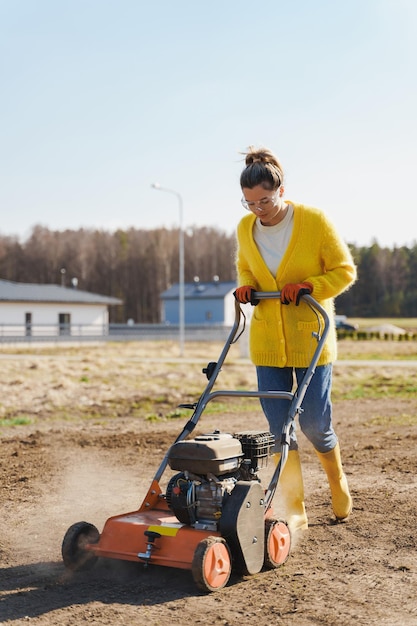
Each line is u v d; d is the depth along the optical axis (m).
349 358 31.22
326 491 6.70
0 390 16.41
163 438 9.77
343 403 14.16
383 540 5.16
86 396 15.56
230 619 3.78
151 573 4.52
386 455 8.20
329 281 4.99
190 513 4.31
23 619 3.81
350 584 4.30
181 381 18.92
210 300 72.38
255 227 5.20
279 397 4.82
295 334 5.11
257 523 4.38
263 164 4.81
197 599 4.07
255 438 4.46
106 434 10.26
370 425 10.77
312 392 5.15
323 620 3.75
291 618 3.78
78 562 4.45
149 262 111.50
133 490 6.83
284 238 5.10
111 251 113.69
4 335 48.62
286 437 4.64
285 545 4.68
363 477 7.14
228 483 4.35
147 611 3.91
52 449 8.98
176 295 74.00
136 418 12.45
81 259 112.62
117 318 110.88
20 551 5.07
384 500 6.23
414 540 5.15
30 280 113.31
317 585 4.29
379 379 19.44
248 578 4.42
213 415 12.46
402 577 4.42
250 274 5.36
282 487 5.41
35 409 13.70
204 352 37.69
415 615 3.81
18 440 9.69
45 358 31.17
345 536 5.28
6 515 6.00
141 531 4.32
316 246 5.05
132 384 18.03
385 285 112.50
